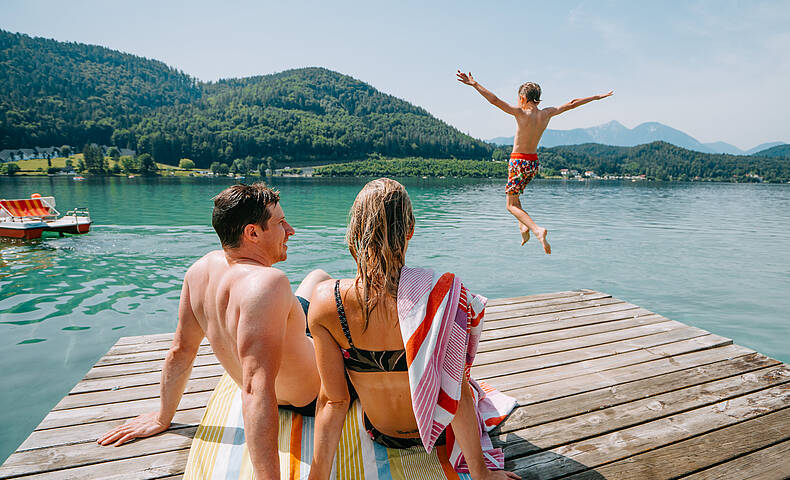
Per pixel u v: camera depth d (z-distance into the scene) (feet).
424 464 5.65
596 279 28.14
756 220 62.75
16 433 11.16
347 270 29.14
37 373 14.26
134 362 10.28
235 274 5.25
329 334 4.60
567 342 11.73
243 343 4.75
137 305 21.03
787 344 18.24
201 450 5.97
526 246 39.01
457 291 4.57
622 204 92.22
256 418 4.60
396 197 4.36
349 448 5.89
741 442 7.41
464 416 4.94
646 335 12.24
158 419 7.33
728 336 19.02
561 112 16.55
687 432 7.67
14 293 22.52
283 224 6.06
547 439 7.41
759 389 9.21
